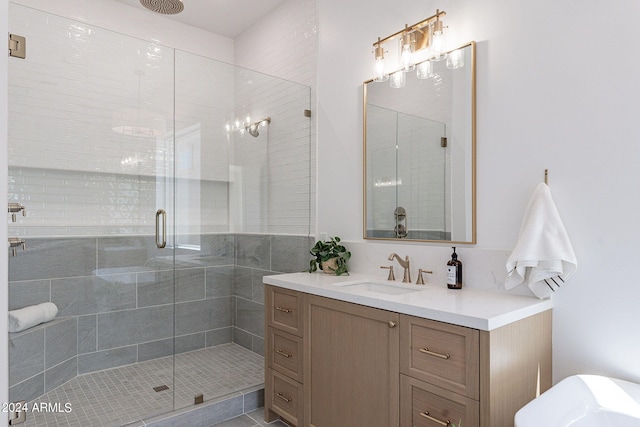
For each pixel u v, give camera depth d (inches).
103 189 110.1
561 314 67.2
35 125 99.8
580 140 65.4
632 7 60.2
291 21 125.3
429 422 60.6
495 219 75.9
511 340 58.1
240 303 124.5
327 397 77.9
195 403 92.7
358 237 102.6
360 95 102.5
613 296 61.7
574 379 59.5
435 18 83.9
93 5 123.7
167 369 110.7
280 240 119.5
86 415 86.4
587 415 54.2
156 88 119.7
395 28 94.3
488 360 53.8
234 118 125.4
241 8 131.6
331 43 111.0
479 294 72.5
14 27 98.0
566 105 67.0
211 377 106.0
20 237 94.7
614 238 61.7
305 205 115.5
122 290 109.7
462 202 80.5
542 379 65.2
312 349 81.6
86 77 109.2
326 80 112.1
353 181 104.0
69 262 101.3
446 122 83.3
